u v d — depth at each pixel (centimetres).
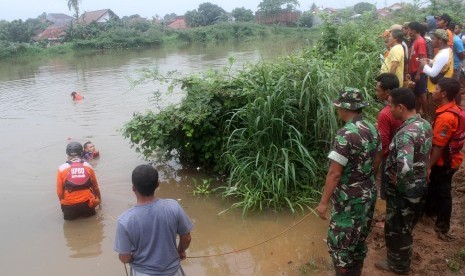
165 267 328
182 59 3181
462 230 503
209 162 780
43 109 1452
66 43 5350
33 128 1190
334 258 388
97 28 5900
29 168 863
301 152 616
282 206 623
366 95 688
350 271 388
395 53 716
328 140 644
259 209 625
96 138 1049
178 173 788
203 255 525
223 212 628
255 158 645
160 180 761
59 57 4312
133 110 1350
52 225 624
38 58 4359
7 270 512
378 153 399
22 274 503
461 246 470
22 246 567
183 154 816
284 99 660
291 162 646
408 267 425
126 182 761
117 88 1825
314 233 554
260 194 619
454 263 437
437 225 492
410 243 417
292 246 529
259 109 645
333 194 385
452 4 1739
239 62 2238
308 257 499
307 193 630
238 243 547
